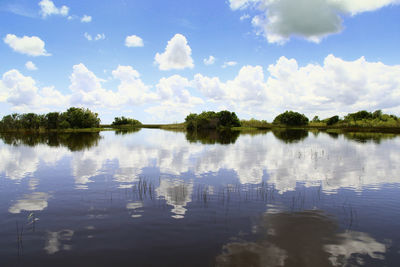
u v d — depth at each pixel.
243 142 46.41
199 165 22.86
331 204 12.41
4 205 12.38
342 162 24.16
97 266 7.32
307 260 7.54
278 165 22.75
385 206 12.12
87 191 14.69
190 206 12.16
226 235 9.15
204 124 123.44
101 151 33.03
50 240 8.84
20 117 98.75
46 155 29.23
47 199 13.27
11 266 7.33
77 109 122.75
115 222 10.29
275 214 11.12
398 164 22.98
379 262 7.44
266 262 7.43
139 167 21.95
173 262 7.48
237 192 14.40
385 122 103.19
